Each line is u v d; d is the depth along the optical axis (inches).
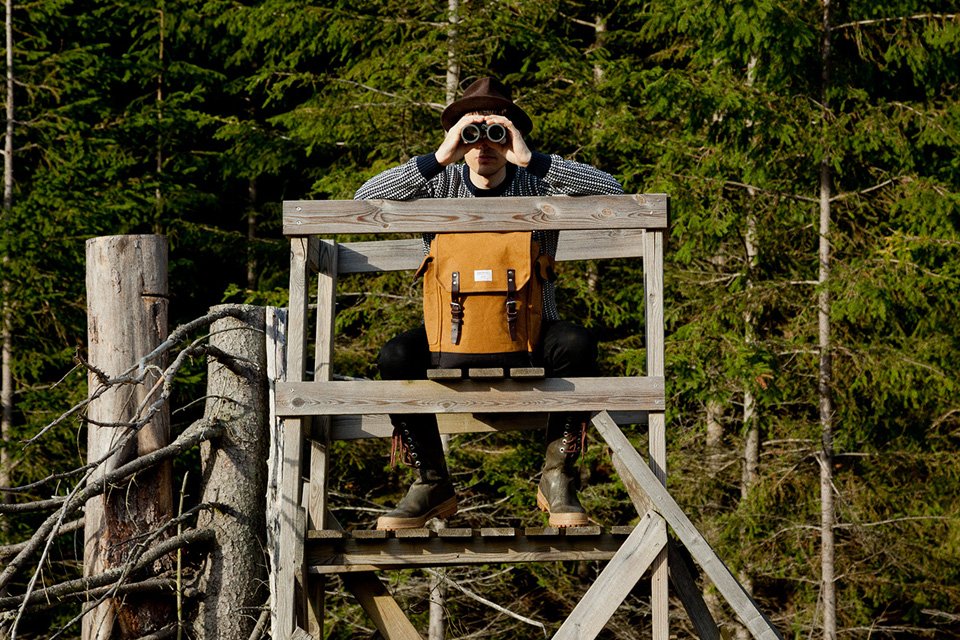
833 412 510.9
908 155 481.4
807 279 522.3
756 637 229.9
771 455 565.9
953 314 494.0
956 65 504.1
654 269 242.5
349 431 274.4
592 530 236.5
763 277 524.1
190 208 641.6
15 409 530.9
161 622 315.0
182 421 574.9
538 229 237.9
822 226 499.5
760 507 508.1
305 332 244.5
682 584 243.8
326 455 264.5
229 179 706.8
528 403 235.3
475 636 563.8
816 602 511.8
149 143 656.4
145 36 657.0
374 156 598.5
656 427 238.4
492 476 549.6
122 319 313.3
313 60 713.0
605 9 687.1
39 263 521.7
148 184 590.2
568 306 586.9
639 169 536.4
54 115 553.6
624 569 234.7
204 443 335.9
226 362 324.2
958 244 471.5
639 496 239.6
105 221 534.3
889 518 515.8
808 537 512.4
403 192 239.6
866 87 515.8
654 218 239.1
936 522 508.7
